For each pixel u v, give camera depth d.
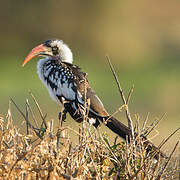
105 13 29.12
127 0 29.42
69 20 29.11
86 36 28.72
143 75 22.55
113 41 28.25
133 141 6.45
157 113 15.63
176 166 6.88
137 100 17.38
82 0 28.89
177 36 28.41
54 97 8.90
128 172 6.21
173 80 21.66
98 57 27.28
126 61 26.19
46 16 28.97
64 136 6.14
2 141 5.91
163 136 10.72
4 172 5.64
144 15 29.48
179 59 26.27
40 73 9.18
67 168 5.93
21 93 17.52
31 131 6.23
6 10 28.20
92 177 6.02
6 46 27.55
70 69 8.77
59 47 9.13
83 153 6.07
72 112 8.47
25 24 28.64
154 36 28.72
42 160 5.86
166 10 29.69
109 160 6.28
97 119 8.13
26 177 5.67
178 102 16.98
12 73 21.22
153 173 6.26
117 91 18.64
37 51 9.09
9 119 6.37
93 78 21.59
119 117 13.58
